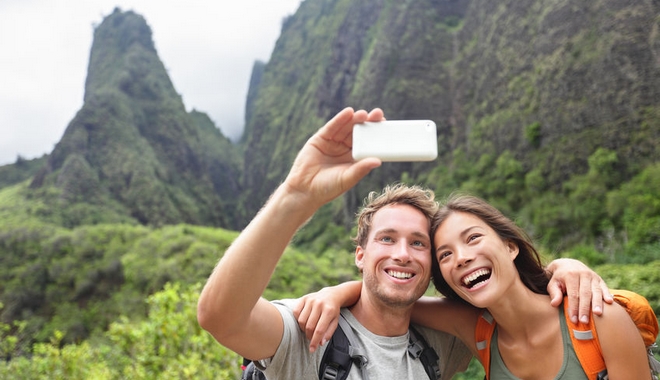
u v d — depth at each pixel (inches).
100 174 3868.1
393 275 74.4
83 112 4197.8
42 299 1798.7
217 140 6633.9
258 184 5157.5
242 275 61.0
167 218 3777.1
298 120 4776.1
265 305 69.8
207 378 196.4
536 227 1295.5
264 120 5546.3
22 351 393.7
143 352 237.5
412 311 86.9
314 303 75.1
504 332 76.4
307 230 3029.0
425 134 58.0
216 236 1820.9
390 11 2979.8
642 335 66.1
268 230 60.5
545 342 70.1
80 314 1657.2
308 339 73.5
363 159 56.4
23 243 2054.6
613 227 1064.2
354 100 2849.4
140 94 5093.5
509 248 76.3
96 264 1852.9
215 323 62.9
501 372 76.2
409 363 76.3
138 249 1854.1
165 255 1708.9
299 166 60.2
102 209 3469.5
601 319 64.9
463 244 73.1
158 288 1518.2
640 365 63.9
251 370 77.2
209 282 63.4
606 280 317.4
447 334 88.4
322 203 59.9
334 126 58.8
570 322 67.7
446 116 2310.5
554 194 1414.9
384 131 58.7
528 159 1598.2
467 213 75.1
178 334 231.5
